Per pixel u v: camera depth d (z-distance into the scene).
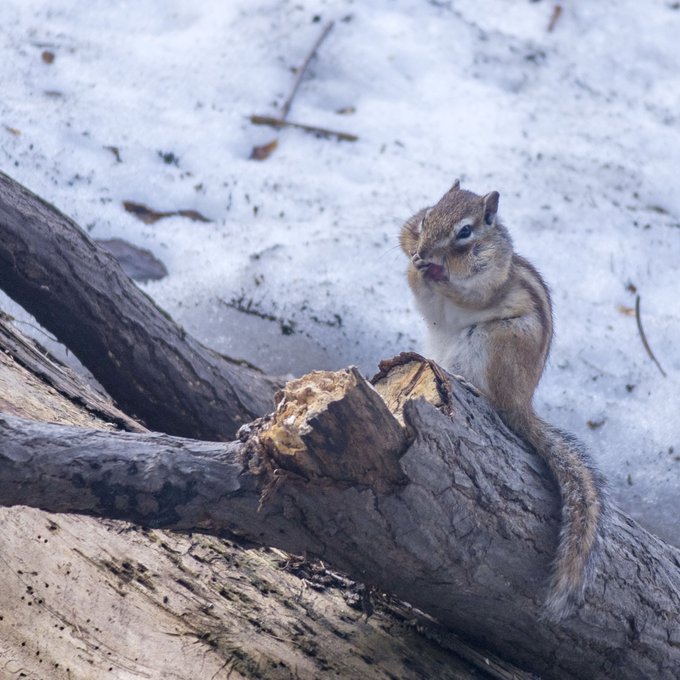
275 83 17.34
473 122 17.27
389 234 14.70
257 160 15.95
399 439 7.30
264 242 14.39
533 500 8.12
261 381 11.93
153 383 10.99
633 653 8.38
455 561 7.75
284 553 8.99
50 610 8.29
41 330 11.93
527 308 10.36
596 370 13.45
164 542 8.80
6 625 8.20
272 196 15.27
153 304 11.06
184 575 8.62
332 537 7.58
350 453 7.19
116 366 10.90
